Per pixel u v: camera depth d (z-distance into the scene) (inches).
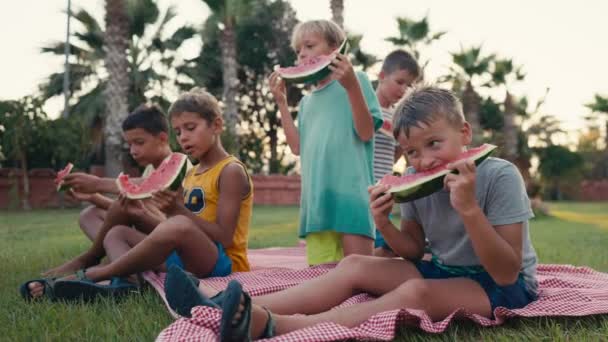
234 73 916.0
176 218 128.5
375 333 86.7
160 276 133.3
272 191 1032.2
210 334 82.4
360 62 966.4
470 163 90.4
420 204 108.4
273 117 1364.4
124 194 131.0
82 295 122.3
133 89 994.7
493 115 1144.2
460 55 881.5
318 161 157.5
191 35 1027.9
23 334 95.1
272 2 1270.9
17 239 325.4
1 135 814.5
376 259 103.8
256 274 133.3
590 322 101.0
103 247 155.3
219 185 146.9
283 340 81.3
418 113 96.9
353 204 152.9
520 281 106.0
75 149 847.7
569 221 607.5
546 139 1099.9
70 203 869.8
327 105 161.5
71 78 1027.9
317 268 135.0
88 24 961.5
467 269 104.6
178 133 149.9
